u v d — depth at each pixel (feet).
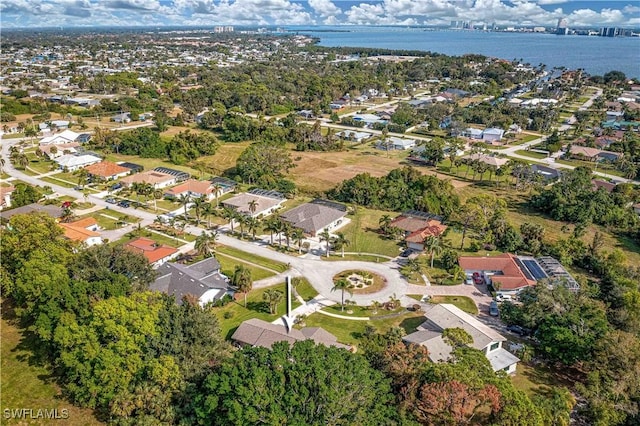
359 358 188.24
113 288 241.14
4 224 395.55
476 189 531.50
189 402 185.78
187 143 642.63
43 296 234.17
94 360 202.90
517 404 173.17
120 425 181.98
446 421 173.88
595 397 198.29
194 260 357.61
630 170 567.18
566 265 360.07
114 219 433.89
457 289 328.70
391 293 321.93
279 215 434.30
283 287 325.83
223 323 280.72
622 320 261.85
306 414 164.45
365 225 437.17
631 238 416.05
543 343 244.63
